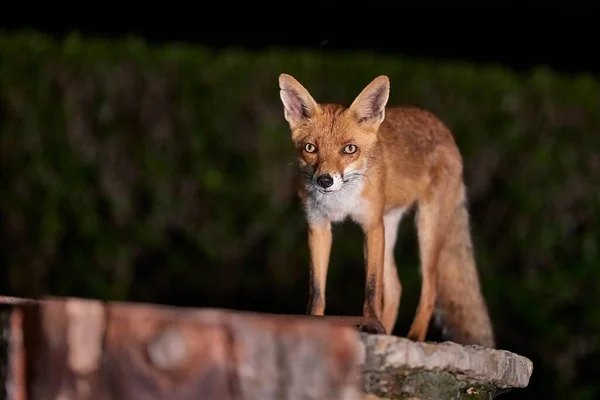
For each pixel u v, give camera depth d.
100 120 13.05
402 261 12.98
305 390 4.48
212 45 19.39
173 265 13.38
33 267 13.00
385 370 5.38
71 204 12.98
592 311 12.72
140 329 4.42
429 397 5.59
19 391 4.80
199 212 13.34
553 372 12.72
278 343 4.47
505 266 13.12
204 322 4.40
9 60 12.90
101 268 13.08
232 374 4.39
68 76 12.96
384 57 13.46
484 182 13.19
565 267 12.95
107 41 13.26
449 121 13.21
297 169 8.52
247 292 13.45
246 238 13.41
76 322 4.50
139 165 13.16
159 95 13.18
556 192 13.02
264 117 13.26
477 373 5.79
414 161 8.91
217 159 13.30
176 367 4.37
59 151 12.95
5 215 12.98
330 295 13.19
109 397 4.47
